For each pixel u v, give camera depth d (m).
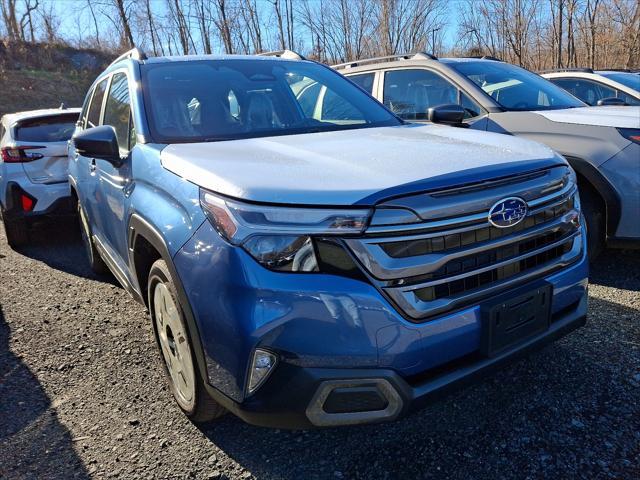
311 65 3.81
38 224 6.49
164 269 2.27
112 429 2.50
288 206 1.80
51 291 4.50
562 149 3.80
